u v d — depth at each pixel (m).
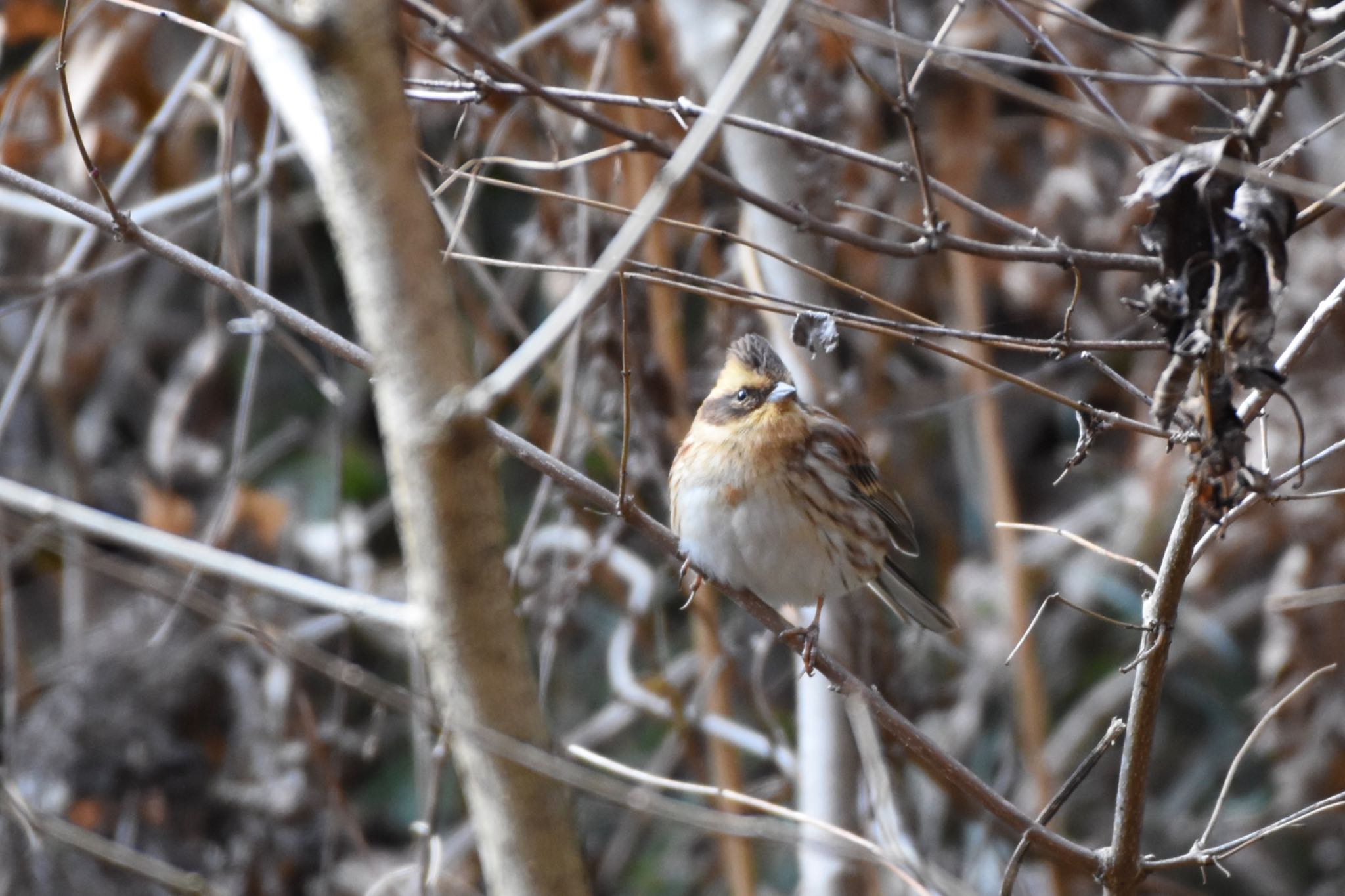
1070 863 6.67
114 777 12.41
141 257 11.97
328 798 12.05
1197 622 14.55
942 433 16.67
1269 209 5.43
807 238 10.30
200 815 12.62
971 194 12.08
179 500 12.89
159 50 14.02
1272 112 5.42
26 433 15.52
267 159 10.08
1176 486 13.52
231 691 12.83
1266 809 13.59
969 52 6.15
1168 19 14.84
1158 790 15.44
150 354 16.52
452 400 4.04
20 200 10.98
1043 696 14.25
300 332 7.01
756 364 9.63
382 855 14.27
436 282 4.13
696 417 9.93
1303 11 5.30
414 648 10.39
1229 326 5.39
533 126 11.47
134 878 12.20
